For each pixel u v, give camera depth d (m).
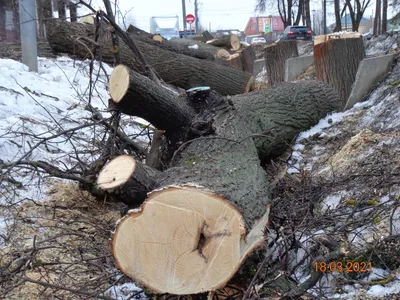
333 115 6.08
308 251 3.21
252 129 4.71
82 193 4.48
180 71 7.39
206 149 3.72
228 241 2.55
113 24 4.64
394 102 5.39
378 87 6.29
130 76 3.62
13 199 4.08
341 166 4.57
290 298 2.66
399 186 3.71
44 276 3.20
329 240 2.81
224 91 7.59
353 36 6.86
